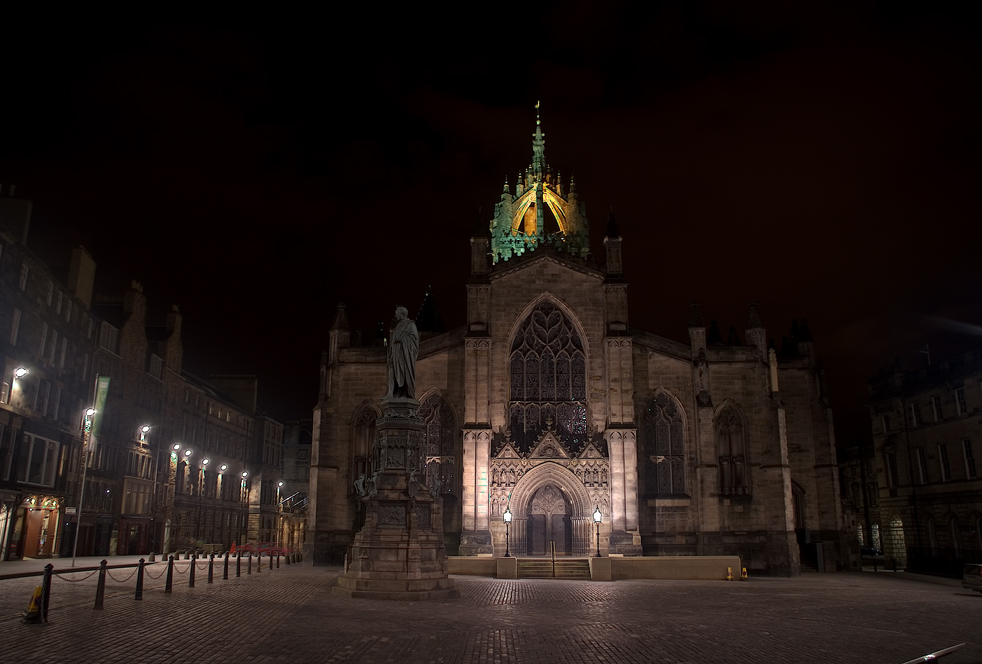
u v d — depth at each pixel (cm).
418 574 2969
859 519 10469
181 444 8544
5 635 1870
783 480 5734
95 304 7462
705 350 5944
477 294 5972
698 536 5625
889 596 3753
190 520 8750
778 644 2059
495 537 5588
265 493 11369
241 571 4634
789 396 6506
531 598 3256
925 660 1093
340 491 5934
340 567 5606
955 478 6638
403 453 3145
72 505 6022
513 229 8731
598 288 6081
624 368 5800
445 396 6019
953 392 6719
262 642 1878
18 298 4966
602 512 5584
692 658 1819
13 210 5291
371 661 1680
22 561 4972
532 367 6016
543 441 5694
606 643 2019
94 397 6353
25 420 5125
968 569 4047
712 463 5706
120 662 1595
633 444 5634
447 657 1747
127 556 6619
